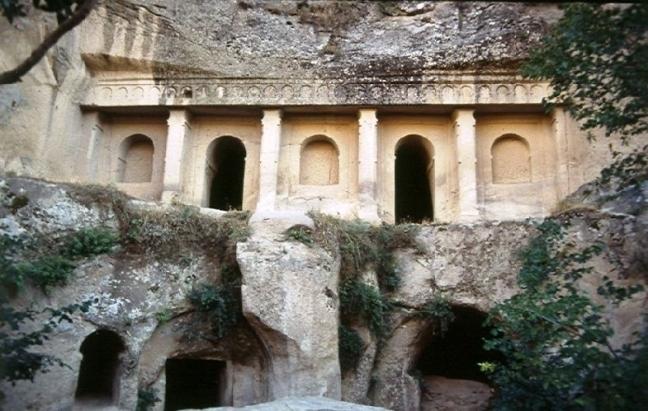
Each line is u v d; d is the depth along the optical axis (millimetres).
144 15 18859
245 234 12914
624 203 13195
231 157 22312
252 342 13109
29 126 16203
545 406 8594
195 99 18984
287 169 19172
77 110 18609
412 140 19984
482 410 13773
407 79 18828
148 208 13430
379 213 18312
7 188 11883
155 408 12578
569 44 8930
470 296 14344
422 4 19953
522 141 19109
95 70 18922
